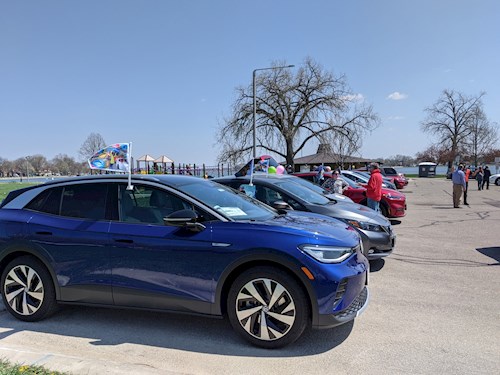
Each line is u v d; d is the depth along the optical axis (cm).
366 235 640
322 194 850
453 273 625
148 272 403
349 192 1305
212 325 436
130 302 413
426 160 8669
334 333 409
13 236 454
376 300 505
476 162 6141
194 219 393
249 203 484
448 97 6231
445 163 7925
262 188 746
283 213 498
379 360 354
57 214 455
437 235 975
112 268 416
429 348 375
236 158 3566
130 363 353
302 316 365
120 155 455
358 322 437
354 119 3512
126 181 446
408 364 346
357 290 385
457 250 796
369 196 1066
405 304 490
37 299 445
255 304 376
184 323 443
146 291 405
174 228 405
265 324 372
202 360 358
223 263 380
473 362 348
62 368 330
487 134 6131
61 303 439
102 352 378
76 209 451
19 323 451
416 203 1897
